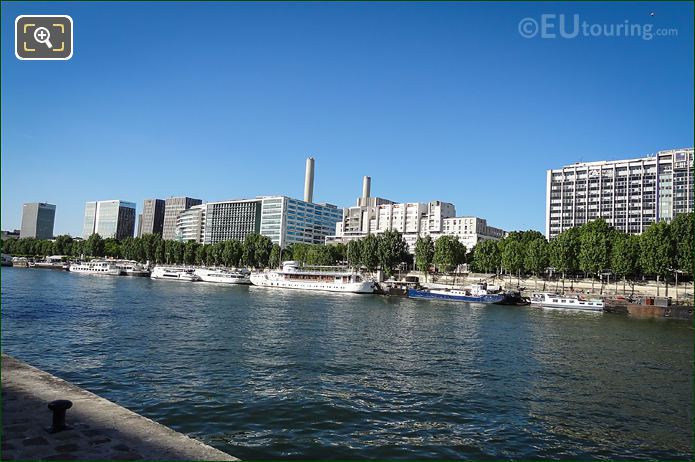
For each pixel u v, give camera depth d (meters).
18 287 102.62
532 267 134.62
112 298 85.94
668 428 24.81
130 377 30.52
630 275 129.38
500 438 22.52
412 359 39.69
